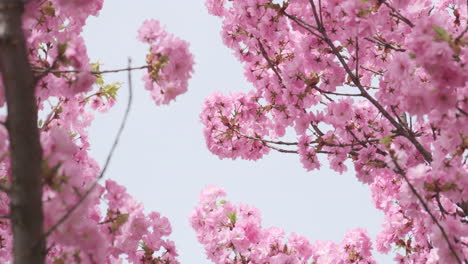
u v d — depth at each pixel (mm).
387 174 7996
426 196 4855
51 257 4895
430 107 4910
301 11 7191
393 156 4578
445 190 4746
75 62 3828
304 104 6977
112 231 4754
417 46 4480
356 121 6945
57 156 3324
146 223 5145
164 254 6668
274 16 6910
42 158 3188
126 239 5070
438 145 5293
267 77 7758
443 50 4312
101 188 4789
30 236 2961
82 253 3889
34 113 3129
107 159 3066
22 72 3119
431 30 4480
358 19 5508
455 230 4727
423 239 7500
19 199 2971
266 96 7793
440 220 4930
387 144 4648
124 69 3984
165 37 4383
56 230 3531
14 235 2984
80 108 6480
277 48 7652
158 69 4332
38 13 4711
